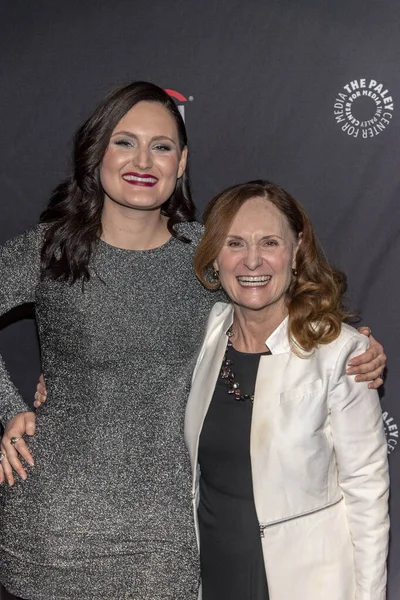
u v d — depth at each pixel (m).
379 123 2.37
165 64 2.41
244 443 1.70
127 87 1.83
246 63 2.38
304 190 2.41
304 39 2.36
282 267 1.70
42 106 2.47
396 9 2.31
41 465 1.81
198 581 1.81
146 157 1.80
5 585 1.85
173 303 1.88
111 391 1.81
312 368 1.66
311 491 1.65
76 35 2.43
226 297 1.94
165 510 1.80
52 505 1.78
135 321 1.84
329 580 1.63
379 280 2.43
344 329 1.70
